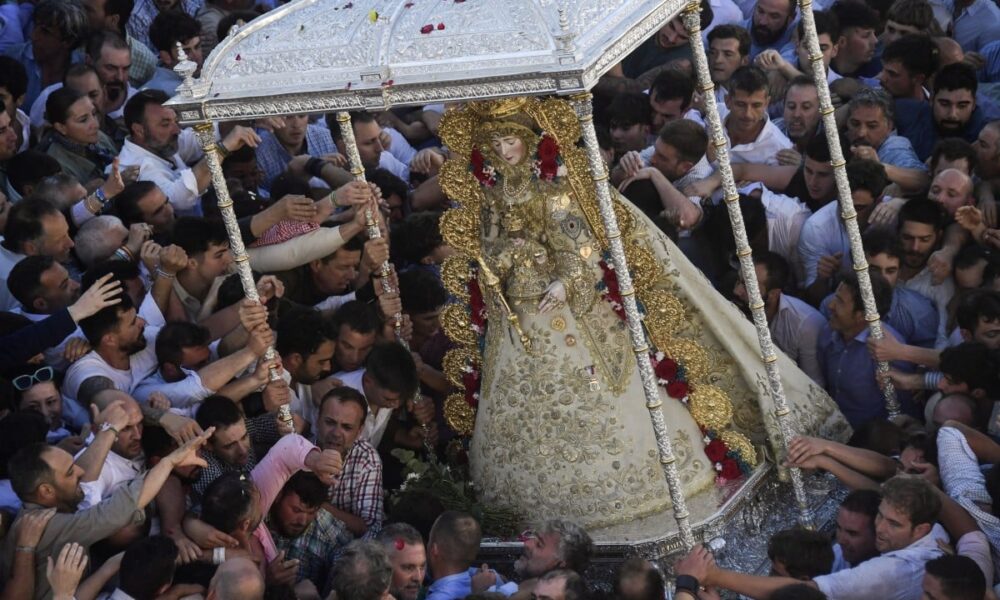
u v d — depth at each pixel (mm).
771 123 18453
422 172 18656
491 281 13297
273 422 13805
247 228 15180
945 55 19922
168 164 17516
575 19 11648
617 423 13336
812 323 15703
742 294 15570
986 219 16281
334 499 13539
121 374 13617
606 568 13008
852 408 15383
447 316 14117
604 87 19375
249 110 12555
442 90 11773
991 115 19266
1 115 16578
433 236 16484
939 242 16000
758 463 14008
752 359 14305
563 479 13352
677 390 13641
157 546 11258
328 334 14156
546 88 11391
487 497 13773
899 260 15828
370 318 14523
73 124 17125
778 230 17188
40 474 11523
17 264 14227
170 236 14922
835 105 19281
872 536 12664
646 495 13320
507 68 11484
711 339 14227
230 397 13406
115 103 18953
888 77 19469
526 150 12883
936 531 12477
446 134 13055
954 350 13930
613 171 16812
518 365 13508
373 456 13664
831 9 21312
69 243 15164
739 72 17969
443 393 15203
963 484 12781
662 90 18562
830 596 12094
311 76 12312
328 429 13336
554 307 13141
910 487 12266
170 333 13438
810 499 14156
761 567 13281
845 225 15625
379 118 20906
